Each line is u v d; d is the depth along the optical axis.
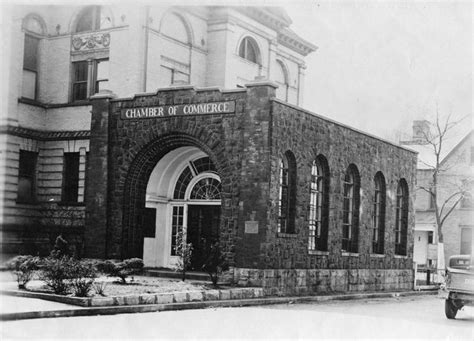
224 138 22.41
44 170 28.97
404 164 32.16
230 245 21.95
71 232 26.94
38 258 20.12
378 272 29.28
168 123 23.50
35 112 29.05
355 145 27.52
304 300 22.20
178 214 25.78
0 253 25.02
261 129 21.70
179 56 30.77
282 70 38.41
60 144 28.95
